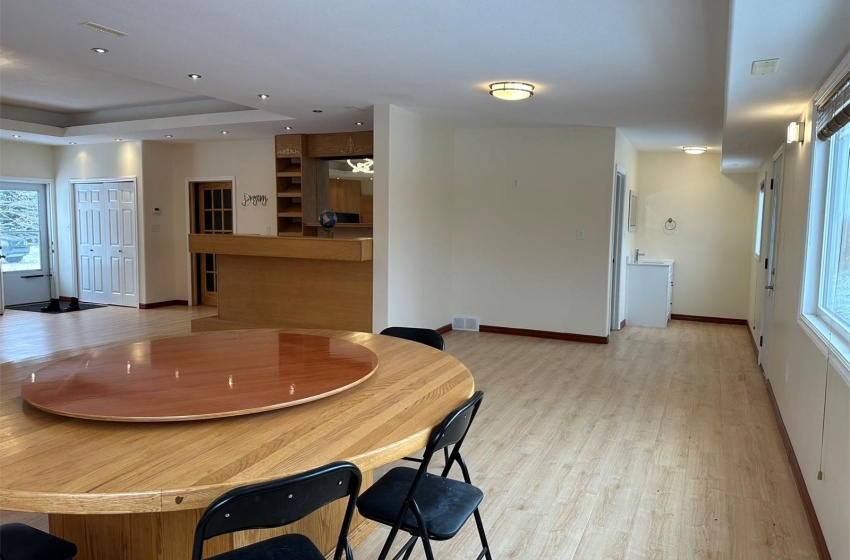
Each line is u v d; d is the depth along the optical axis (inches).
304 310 230.5
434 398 77.2
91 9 118.6
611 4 109.0
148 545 73.2
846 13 80.2
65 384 75.7
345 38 133.8
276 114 244.2
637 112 208.7
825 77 112.4
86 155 337.4
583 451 133.3
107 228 336.5
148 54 149.8
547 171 255.3
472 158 267.6
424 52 143.1
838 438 85.4
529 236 260.7
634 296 302.8
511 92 173.5
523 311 264.5
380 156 212.5
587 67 151.9
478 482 117.3
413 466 122.7
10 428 63.2
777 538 97.5
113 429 63.4
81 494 48.6
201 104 268.4
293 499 51.4
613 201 248.1
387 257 214.4
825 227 121.5
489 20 119.3
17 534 62.1
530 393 177.8
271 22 124.2
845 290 101.0
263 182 313.1
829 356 93.0
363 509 71.7
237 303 243.9
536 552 92.6
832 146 119.6
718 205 310.2
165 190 332.8
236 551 61.1
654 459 129.2
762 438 142.5
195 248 233.6
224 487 51.3
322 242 209.8
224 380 78.8
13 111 281.7
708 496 112.0
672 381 193.5
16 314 306.7
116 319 293.4
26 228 340.5
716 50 133.1
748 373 205.3
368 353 97.1
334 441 61.8
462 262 273.4
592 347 244.7
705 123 224.5
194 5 115.3
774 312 178.1
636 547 94.3
